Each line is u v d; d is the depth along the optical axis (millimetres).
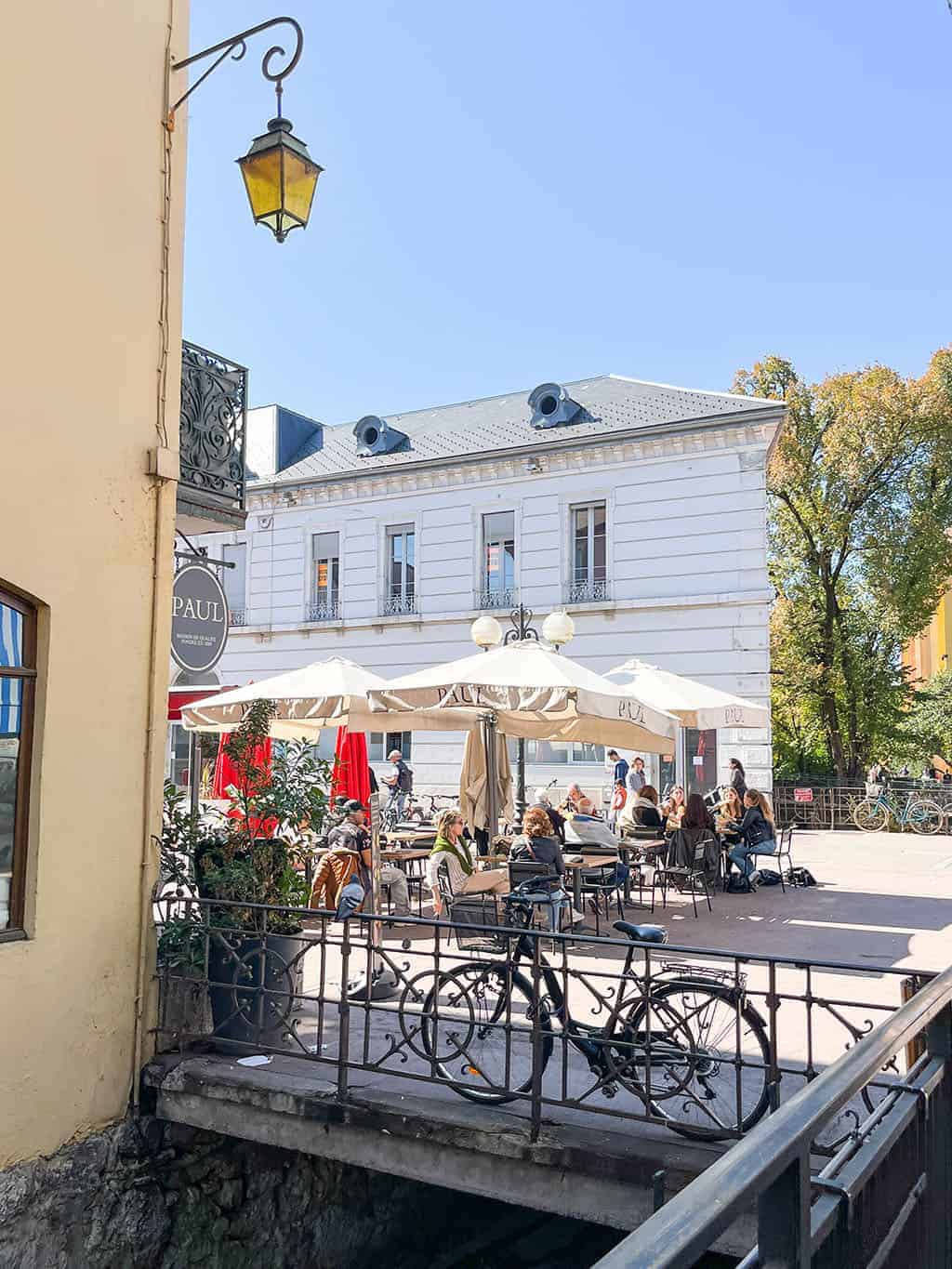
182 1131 6531
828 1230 1904
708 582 23438
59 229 6355
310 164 7012
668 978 5219
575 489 25078
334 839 8406
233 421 8672
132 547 6816
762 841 13961
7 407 5980
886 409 27188
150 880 6730
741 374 29141
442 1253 7777
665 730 10844
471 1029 5613
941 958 9242
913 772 27156
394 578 27797
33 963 5977
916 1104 2525
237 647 29719
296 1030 7047
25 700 6156
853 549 28422
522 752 14422
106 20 6762
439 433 29109
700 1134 4969
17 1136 5793
